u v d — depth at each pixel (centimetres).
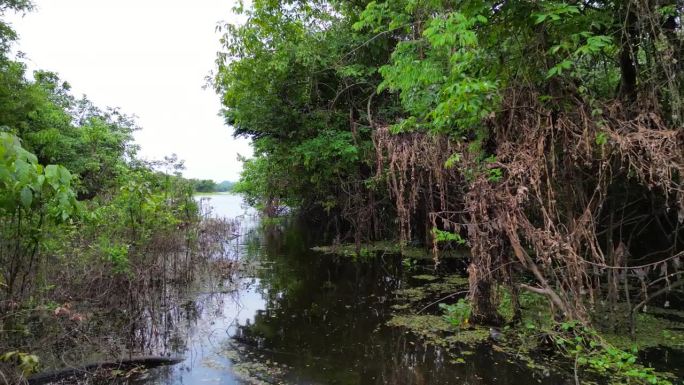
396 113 1006
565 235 434
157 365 455
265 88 1041
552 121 425
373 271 950
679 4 392
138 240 711
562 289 432
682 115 376
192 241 976
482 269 473
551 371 416
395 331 547
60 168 341
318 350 493
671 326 499
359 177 1202
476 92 418
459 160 506
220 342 523
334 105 1112
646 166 371
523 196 400
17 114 1027
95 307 573
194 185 1420
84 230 650
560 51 414
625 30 416
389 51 1009
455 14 392
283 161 1209
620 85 470
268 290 788
